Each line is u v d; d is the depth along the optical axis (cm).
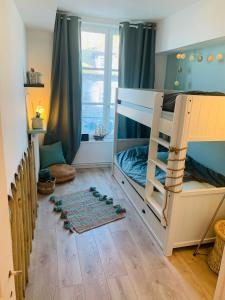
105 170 432
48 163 379
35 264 209
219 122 200
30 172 238
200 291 190
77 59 378
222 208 227
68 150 408
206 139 203
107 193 345
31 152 253
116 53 419
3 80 145
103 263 214
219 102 195
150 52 403
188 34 303
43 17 266
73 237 247
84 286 189
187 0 279
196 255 228
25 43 316
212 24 259
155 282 196
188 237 228
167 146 215
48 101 390
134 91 301
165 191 217
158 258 223
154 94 241
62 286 188
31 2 204
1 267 77
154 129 246
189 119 193
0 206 78
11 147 163
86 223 270
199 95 195
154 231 250
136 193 300
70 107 397
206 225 229
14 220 142
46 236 246
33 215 250
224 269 115
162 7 309
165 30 362
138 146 416
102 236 251
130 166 344
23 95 252
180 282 197
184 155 202
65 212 283
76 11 349
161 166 227
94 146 432
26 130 266
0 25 141
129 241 245
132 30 391
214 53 301
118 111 379
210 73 310
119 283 194
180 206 214
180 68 380
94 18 376
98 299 179
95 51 409
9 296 88
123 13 345
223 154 286
